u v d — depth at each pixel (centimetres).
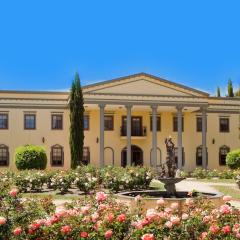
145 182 2464
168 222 716
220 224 730
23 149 3588
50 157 4428
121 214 764
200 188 2683
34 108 4422
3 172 2494
